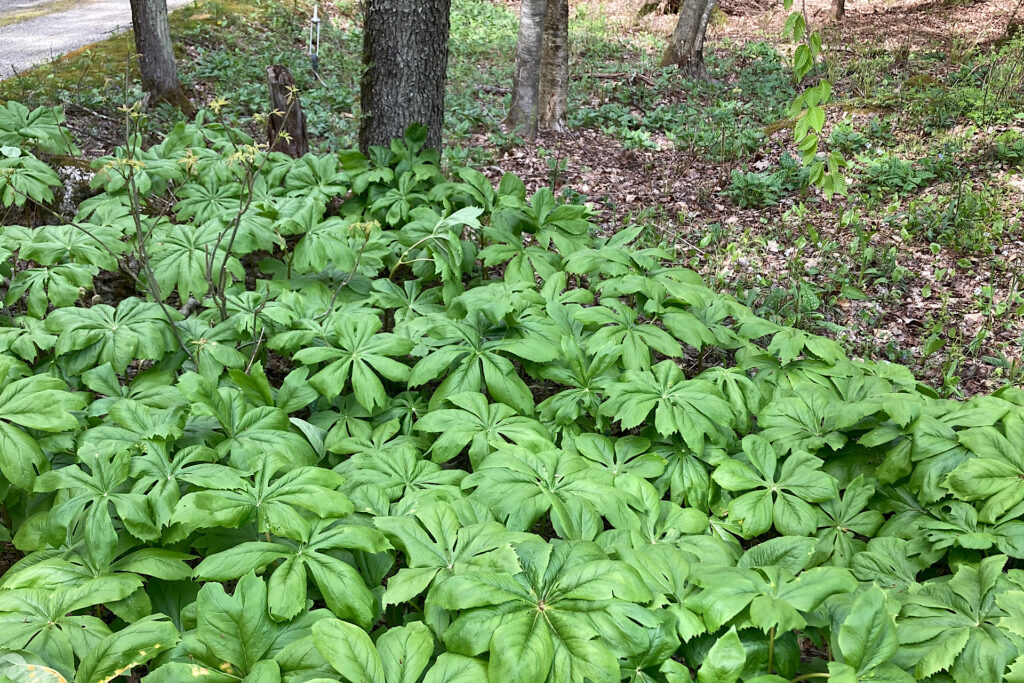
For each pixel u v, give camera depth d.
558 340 3.33
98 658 1.78
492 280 5.09
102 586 2.03
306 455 2.67
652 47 17.27
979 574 2.15
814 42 3.67
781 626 1.70
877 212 7.04
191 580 2.31
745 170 8.57
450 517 2.15
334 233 4.08
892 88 11.68
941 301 5.61
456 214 3.86
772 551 2.22
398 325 3.49
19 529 2.39
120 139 7.30
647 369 3.19
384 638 1.79
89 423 2.78
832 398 3.24
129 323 3.11
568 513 2.32
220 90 10.44
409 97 5.28
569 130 10.55
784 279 5.96
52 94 7.86
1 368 2.55
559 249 4.37
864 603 1.72
